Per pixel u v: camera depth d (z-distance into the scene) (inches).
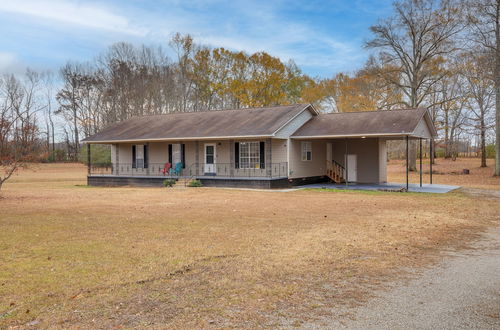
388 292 228.5
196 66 1995.6
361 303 211.0
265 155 932.6
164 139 979.3
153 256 300.2
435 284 243.4
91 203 621.3
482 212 555.5
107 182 1088.2
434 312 198.8
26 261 284.8
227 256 301.9
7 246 329.4
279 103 1989.4
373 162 1036.5
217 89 2003.0
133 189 909.2
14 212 518.0
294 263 284.5
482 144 1578.5
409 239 371.9
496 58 1080.2
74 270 263.9
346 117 987.3
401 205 617.6
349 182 1066.1
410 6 1341.0
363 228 420.2
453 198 725.9
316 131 933.8
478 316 193.9
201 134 951.0
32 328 177.2
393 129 837.2
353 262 290.7
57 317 189.2
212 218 476.7
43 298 213.5
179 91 2009.1
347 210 554.6
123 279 245.9
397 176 1358.3
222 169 1002.1
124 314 193.3
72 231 393.1
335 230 406.6
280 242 349.7
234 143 970.1
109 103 2164.1
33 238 360.2
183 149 1045.8
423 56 1421.0
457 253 323.6
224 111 1120.8
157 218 474.3
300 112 971.3
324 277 254.8
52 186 1032.8
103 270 264.4
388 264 287.3
